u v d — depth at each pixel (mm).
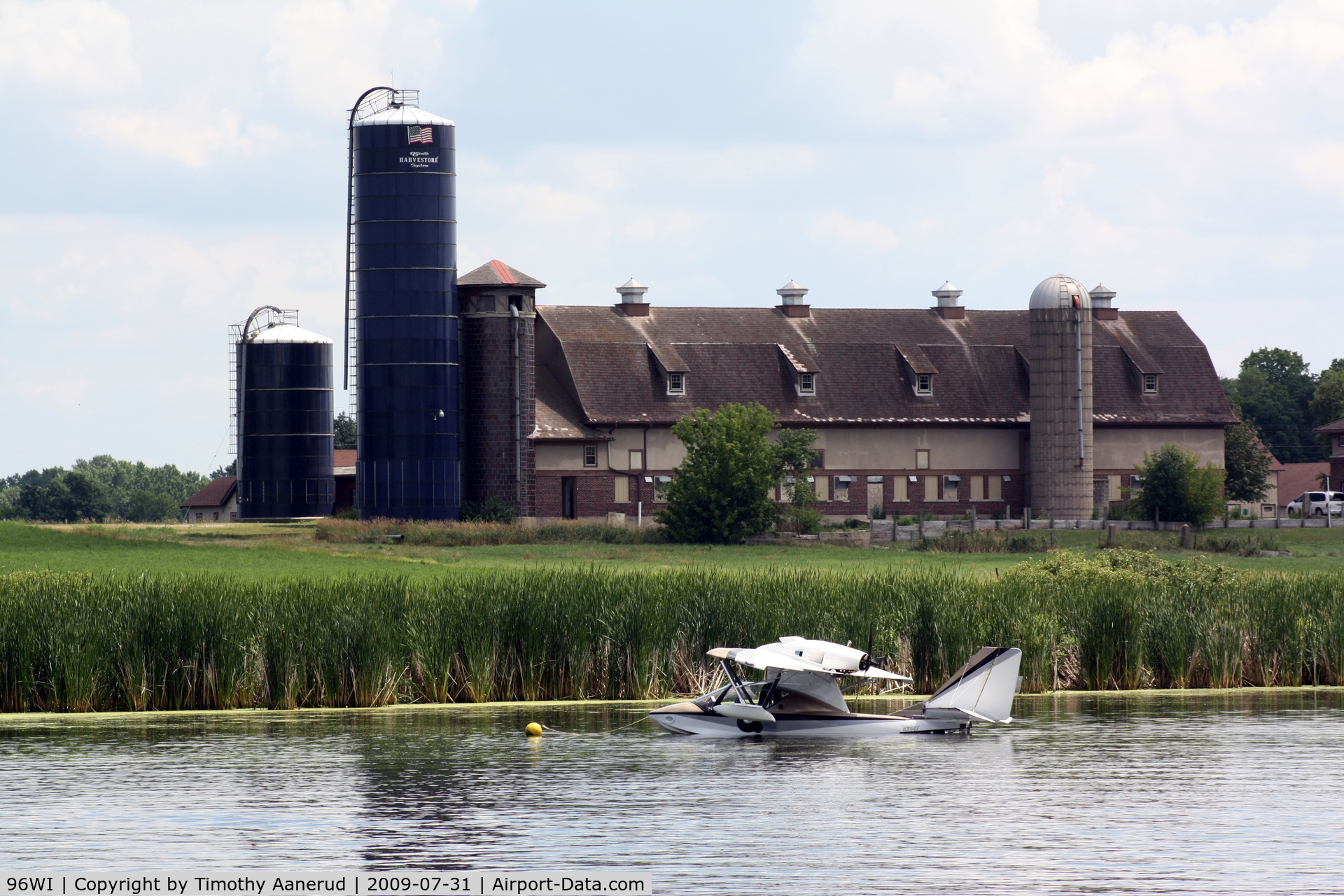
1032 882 50500
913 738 78312
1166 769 69375
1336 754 73125
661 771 68562
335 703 88625
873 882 50469
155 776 66750
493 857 53438
